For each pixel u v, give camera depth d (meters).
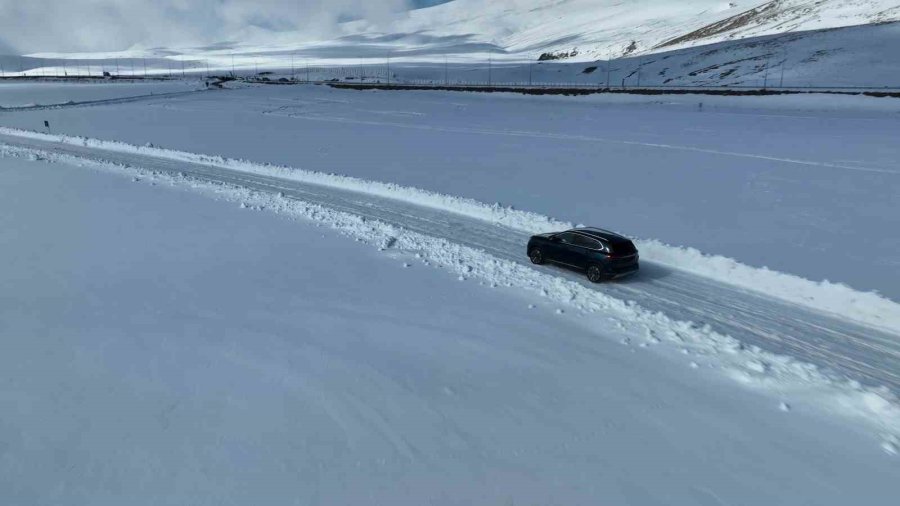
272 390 10.31
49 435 8.95
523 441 8.96
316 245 19.83
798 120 49.53
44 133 48.00
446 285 16.09
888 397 10.18
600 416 9.68
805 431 9.30
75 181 29.98
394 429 9.21
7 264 17.33
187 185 29.55
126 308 14.07
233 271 16.95
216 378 10.72
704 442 8.99
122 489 7.79
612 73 127.12
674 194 25.50
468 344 12.34
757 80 88.38
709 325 13.30
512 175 30.25
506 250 19.55
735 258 17.31
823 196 24.38
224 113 61.28
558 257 17.36
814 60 93.12
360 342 12.35
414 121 53.59
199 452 8.55
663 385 10.73
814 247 18.22
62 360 11.35
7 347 11.88
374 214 24.22
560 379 10.90
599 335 12.94
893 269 16.12
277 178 31.67
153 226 21.91
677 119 51.94
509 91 84.75
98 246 19.27
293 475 8.09
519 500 7.69
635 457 8.61
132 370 10.98
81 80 132.88
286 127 50.66
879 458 8.59
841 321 13.94
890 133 40.47
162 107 67.38
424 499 7.67
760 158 32.72
